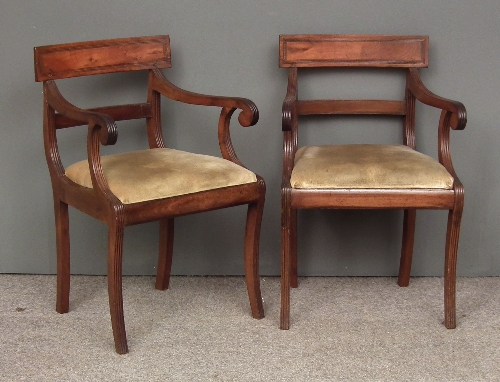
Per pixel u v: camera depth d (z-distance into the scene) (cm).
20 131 272
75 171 229
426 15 260
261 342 225
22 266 282
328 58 255
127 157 233
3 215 279
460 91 266
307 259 279
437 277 278
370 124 269
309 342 224
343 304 252
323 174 221
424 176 219
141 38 250
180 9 262
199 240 279
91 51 241
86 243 280
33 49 251
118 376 205
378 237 277
